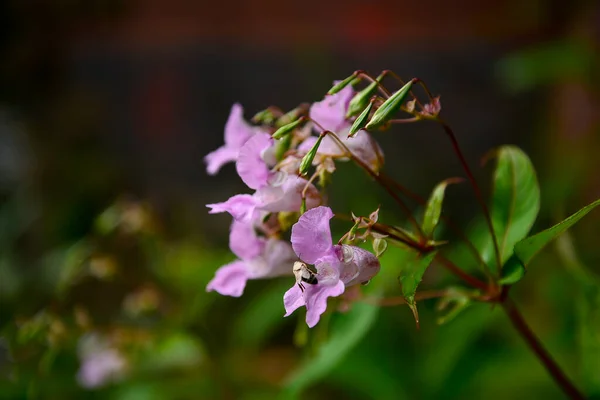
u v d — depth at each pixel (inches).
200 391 24.1
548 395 24.2
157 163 48.6
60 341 20.9
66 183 45.3
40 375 21.2
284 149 14.5
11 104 47.6
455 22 44.9
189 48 47.6
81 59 48.6
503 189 16.2
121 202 23.6
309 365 18.7
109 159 47.8
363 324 18.4
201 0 46.9
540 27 42.4
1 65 47.6
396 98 13.6
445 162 44.4
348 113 14.1
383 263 19.5
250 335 24.1
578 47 32.4
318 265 13.6
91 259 22.8
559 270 27.5
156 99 48.6
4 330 22.0
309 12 46.1
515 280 15.2
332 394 28.2
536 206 15.9
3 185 45.4
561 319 26.7
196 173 48.1
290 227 15.1
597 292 18.6
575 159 34.5
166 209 46.3
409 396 24.0
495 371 25.0
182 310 23.0
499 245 16.0
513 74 34.0
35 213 43.8
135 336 22.3
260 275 15.1
